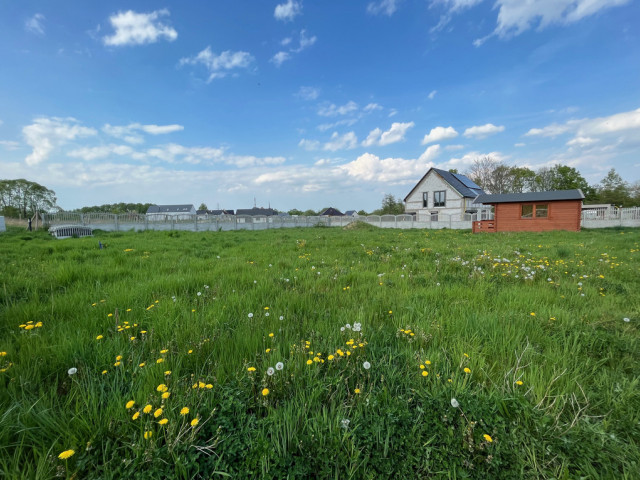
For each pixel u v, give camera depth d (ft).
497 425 5.15
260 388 6.24
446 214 114.52
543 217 67.67
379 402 5.90
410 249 29.94
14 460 4.59
